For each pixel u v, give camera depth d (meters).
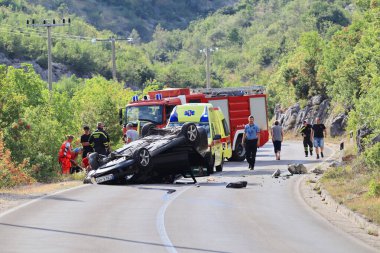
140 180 38.88
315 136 58.09
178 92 57.53
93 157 39.81
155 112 54.69
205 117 46.06
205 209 28.55
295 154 65.19
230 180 40.97
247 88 60.94
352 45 104.81
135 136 47.00
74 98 73.56
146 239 21.72
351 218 26.42
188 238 21.98
